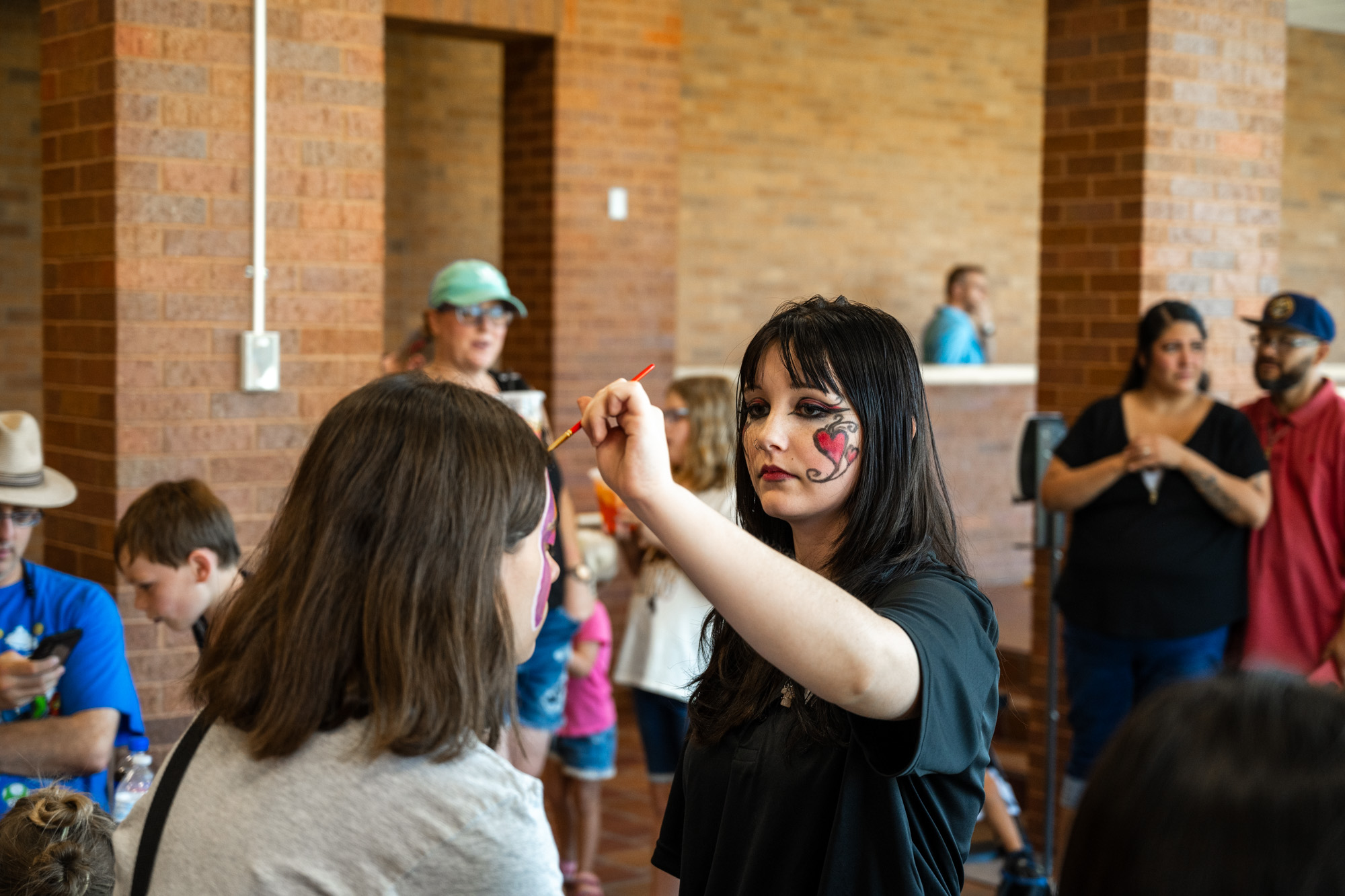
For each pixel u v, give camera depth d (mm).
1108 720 4090
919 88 9789
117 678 2744
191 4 3768
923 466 1543
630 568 4215
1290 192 11242
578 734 4277
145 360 3758
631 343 6945
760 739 1536
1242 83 5051
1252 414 4172
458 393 1340
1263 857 671
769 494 1534
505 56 6922
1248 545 4027
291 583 1261
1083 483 4000
